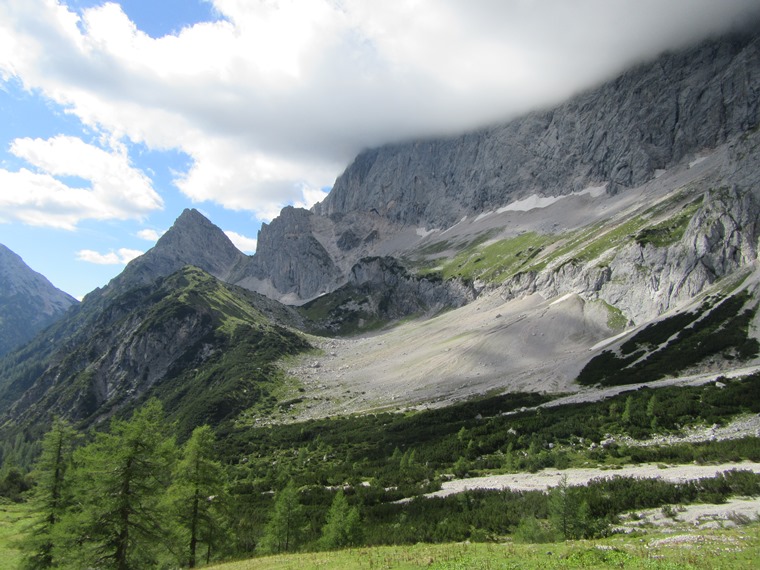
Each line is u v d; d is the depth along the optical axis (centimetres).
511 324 18900
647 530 4212
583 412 10075
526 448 8975
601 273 18825
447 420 12269
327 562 3309
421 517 6009
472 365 16975
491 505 5919
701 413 8569
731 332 12031
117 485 3638
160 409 3897
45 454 4759
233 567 3725
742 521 3978
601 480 6244
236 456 13400
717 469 6141
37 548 4469
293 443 13825
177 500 4453
